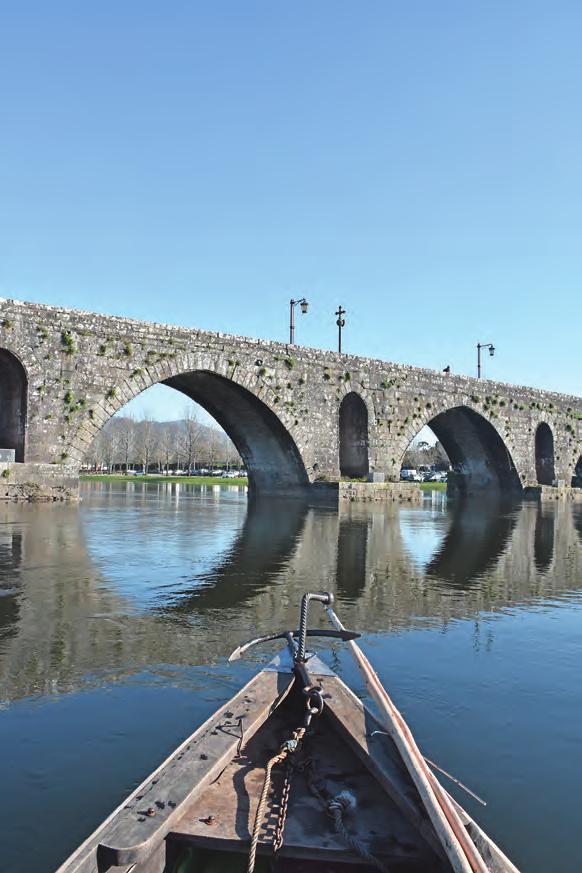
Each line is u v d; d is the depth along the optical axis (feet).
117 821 11.59
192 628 28.76
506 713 20.48
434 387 141.79
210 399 124.16
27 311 89.20
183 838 11.91
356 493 120.98
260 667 23.80
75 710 19.85
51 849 13.33
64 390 91.71
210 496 137.80
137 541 57.11
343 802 13.14
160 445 408.26
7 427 93.97
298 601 34.60
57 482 90.27
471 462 168.76
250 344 112.68
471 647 27.37
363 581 41.11
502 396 158.61
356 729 15.38
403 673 23.85
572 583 42.55
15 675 22.66
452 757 17.57
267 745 15.83
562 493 162.09
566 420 176.04
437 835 11.52
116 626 28.96
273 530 69.77
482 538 68.33
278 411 116.37
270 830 12.26
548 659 25.94
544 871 13.11
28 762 16.71
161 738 18.08
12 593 34.88
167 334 101.96
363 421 130.11
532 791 15.97
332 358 124.88
